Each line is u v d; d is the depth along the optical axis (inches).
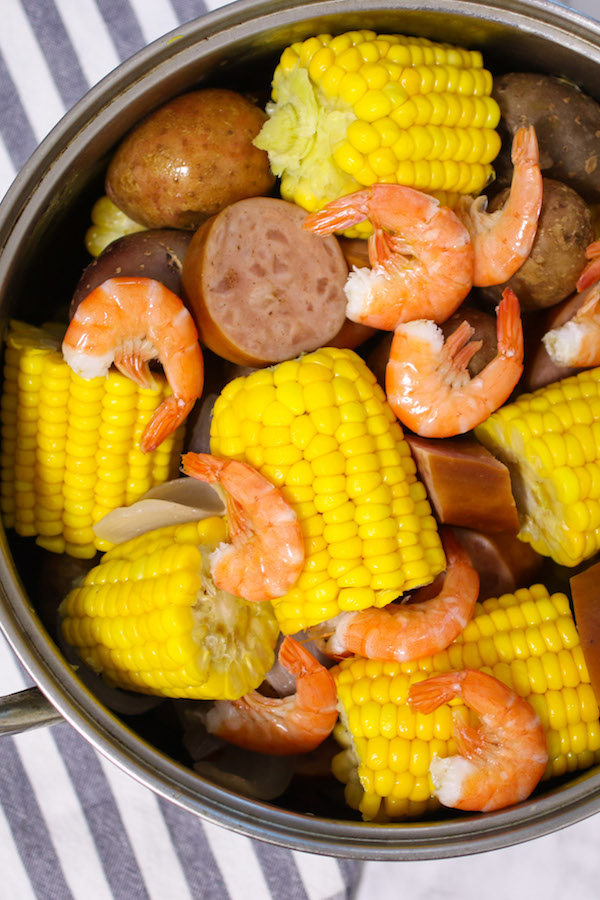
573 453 19.7
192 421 20.8
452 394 19.6
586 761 19.7
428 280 19.6
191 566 19.1
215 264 19.7
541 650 19.6
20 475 20.2
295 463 19.1
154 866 22.0
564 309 20.3
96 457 20.1
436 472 19.6
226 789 18.9
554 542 20.2
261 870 21.9
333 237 20.0
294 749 20.2
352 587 19.2
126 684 20.1
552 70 20.1
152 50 18.8
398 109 19.3
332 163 19.7
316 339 20.1
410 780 19.3
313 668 19.5
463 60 19.8
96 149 19.6
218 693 19.4
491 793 19.0
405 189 19.2
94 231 20.9
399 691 19.4
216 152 19.6
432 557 19.6
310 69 19.4
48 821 22.0
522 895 21.8
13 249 19.1
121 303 19.3
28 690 19.0
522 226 19.6
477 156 19.9
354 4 19.1
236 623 19.5
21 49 21.8
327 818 19.1
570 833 21.8
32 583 20.5
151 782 18.6
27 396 19.8
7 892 22.0
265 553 18.9
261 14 19.1
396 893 21.9
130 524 20.2
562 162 20.0
